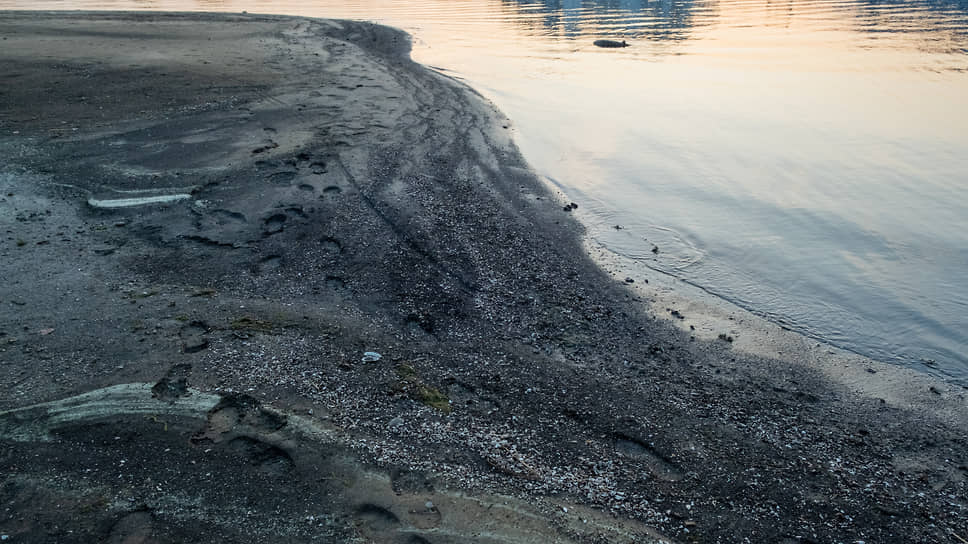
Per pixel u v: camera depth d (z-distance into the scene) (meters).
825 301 8.34
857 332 7.72
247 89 16.50
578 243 9.84
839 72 21.03
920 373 7.00
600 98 18.45
